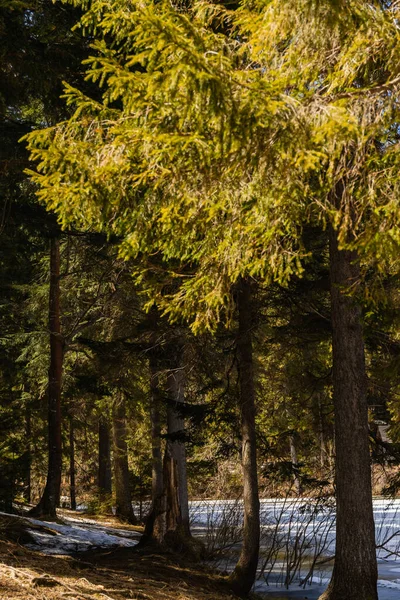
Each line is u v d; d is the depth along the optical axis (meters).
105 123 5.95
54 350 17.70
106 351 14.30
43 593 6.09
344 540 8.99
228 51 5.73
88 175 5.75
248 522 11.55
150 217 6.55
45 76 9.74
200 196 6.08
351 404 9.23
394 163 5.63
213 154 5.35
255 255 6.45
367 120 5.34
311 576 13.96
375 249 5.46
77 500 33.31
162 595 7.95
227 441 14.88
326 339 12.30
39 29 9.59
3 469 16.47
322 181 5.80
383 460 12.72
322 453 17.55
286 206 6.00
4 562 7.46
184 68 4.63
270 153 5.21
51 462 16.95
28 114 15.14
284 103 4.86
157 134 5.36
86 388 15.89
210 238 6.67
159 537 14.52
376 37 5.41
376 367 11.94
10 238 13.41
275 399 15.69
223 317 12.13
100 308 19.88
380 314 9.30
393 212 5.45
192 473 19.44
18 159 10.53
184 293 7.69
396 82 5.40
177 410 13.23
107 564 10.77
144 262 8.14
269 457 13.73
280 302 12.30
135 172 6.01
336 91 6.23
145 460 23.20
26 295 21.89
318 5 5.06
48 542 12.66
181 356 14.36
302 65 5.75
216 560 14.36
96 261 18.86
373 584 8.86
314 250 10.85
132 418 24.05
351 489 9.05
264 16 5.41
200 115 5.03
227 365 13.93
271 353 14.59
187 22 5.00
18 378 23.77
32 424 25.69
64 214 6.05
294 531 19.53
